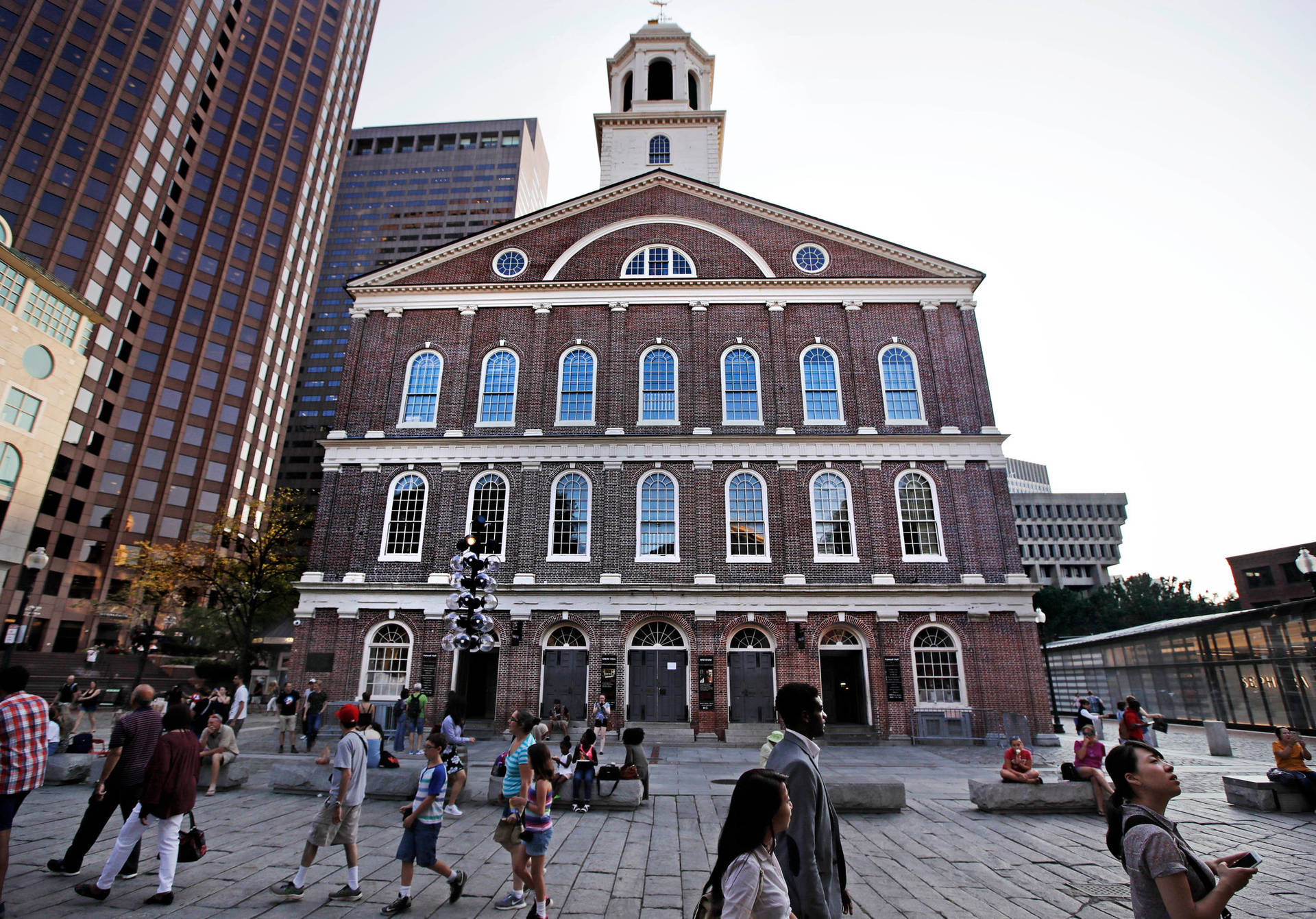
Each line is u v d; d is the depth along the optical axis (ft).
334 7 324.19
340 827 26.35
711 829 37.63
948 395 97.45
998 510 91.61
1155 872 11.89
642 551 90.48
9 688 25.22
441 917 24.34
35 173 211.82
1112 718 132.05
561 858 31.99
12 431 124.16
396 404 99.45
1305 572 59.52
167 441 233.55
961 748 78.23
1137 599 319.68
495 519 92.48
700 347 99.76
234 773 46.39
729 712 83.97
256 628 160.86
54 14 226.17
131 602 166.71
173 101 249.14
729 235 106.83
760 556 89.66
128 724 27.71
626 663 85.87
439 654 85.46
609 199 109.70
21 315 126.82
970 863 31.48
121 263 226.17
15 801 24.06
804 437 93.61
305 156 293.64
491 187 476.95
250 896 26.00
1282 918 24.77
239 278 262.06
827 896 14.14
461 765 42.16
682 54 144.46
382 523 92.73
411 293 104.47
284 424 278.87
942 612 86.63
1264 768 60.23
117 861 25.02
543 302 103.04
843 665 91.25
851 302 102.06
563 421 97.81
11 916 23.43
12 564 124.47
